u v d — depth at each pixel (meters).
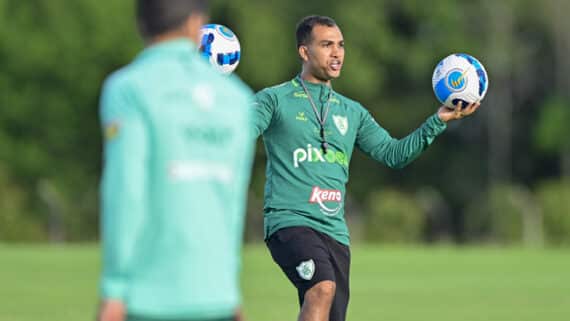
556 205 114.94
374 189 150.75
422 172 153.00
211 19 138.88
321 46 26.41
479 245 122.56
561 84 154.25
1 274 57.31
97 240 112.00
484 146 154.50
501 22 151.75
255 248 88.25
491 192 139.12
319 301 24.94
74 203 113.75
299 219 25.73
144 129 13.77
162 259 13.91
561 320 42.28
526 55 155.12
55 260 66.62
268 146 26.44
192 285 13.96
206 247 14.05
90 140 136.50
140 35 14.86
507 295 51.47
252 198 118.56
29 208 112.94
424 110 151.75
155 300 13.85
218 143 14.27
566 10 153.50
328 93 26.61
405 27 153.88
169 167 13.92
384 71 150.25
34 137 135.12
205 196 14.10
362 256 78.38
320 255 25.27
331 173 26.11
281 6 144.50
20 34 133.12
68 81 134.50
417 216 114.00
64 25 133.88
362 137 26.91
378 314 43.59
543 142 153.25
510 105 155.12
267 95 26.23
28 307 43.41
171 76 14.18
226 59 27.69
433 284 56.84
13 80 134.00
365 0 147.88
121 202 13.49
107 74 135.50
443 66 26.06
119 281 13.61
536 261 74.31
